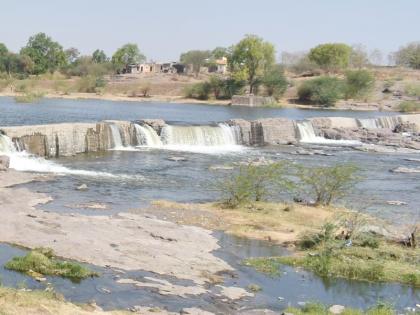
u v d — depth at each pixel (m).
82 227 18.81
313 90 94.19
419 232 20.61
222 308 13.31
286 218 22.30
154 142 42.72
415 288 15.80
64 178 28.70
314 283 15.67
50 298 12.34
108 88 105.44
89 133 38.25
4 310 10.82
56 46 152.12
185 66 143.12
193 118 61.16
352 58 152.62
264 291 14.77
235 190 24.58
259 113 74.75
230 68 102.62
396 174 35.84
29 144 34.28
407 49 159.50
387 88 104.56
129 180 29.42
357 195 28.39
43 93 91.44
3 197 22.56
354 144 50.22
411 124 58.94
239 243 18.86
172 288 14.21
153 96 101.56
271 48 101.38
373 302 14.59
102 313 11.89
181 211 22.77
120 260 15.85
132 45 160.38
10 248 15.97
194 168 34.12
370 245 18.72
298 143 49.06
